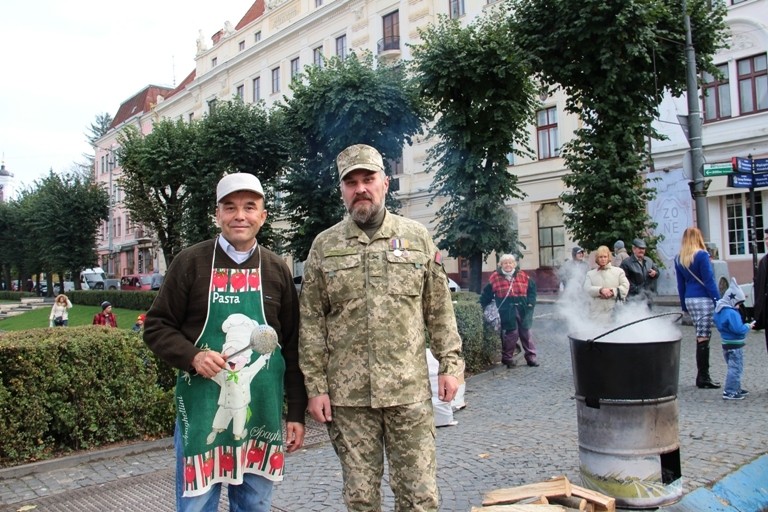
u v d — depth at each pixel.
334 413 2.80
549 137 23.44
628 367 3.51
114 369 5.59
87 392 5.40
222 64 39.91
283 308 2.87
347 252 2.81
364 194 2.76
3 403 4.95
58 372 5.23
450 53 13.26
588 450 3.67
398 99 14.95
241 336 2.66
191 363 2.53
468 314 8.65
